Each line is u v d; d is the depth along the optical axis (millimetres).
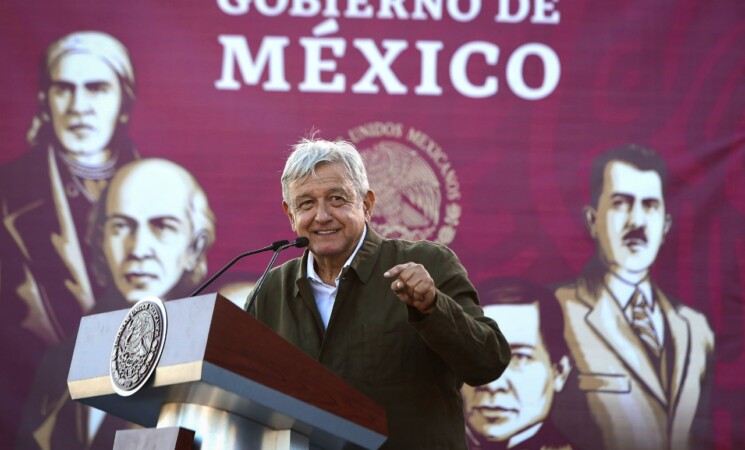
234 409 6852
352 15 18859
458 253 17875
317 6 18875
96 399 7148
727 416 17203
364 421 7375
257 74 18625
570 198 18078
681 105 18359
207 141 18359
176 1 18844
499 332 8953
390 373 8992
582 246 17891
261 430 7094
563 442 17188
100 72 18516
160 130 18375
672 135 18250
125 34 18672
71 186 18109
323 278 9711
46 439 17219
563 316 17641
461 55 18672
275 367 6734
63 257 17844
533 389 17391
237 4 18875
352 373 9016
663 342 17484
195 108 18469
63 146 18219
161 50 18656
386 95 18531
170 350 6512
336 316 9219
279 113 18484
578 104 18422
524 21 18750
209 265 17906
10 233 17875
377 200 18047
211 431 6809
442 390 9078
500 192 18109
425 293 7648
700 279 17703
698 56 18531
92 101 18406
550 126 18359
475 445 17188
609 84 18469
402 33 18766
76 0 18750
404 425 8859
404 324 9102
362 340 9094
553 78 18531
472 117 18422
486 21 18781
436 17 18844
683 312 17578
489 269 17828
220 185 18203
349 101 18531
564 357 17469
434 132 18375
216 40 18734
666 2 18719
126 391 6746
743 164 18094
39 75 18453
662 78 18469
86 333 7383
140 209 18047
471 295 9289
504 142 18297
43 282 17750
